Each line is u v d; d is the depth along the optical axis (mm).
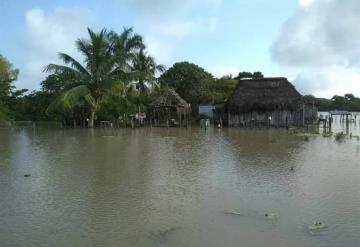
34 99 53062
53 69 39469
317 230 8312
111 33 45750
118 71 41031
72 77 41188
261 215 9352
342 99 107625
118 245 7645
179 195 11227
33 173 14594
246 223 8812
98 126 44688
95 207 10078
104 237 8047
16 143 25516
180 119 44406
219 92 62344
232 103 43562
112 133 34031
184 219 9109
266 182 12820
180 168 15438
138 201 10609
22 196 11227
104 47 40531
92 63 40500
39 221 9031
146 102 47219
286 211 9648
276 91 43688
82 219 9141
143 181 13070
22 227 8648
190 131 36719
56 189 12023
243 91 44219
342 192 11422
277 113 43125
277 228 8477
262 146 23016
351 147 22453
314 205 10117
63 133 34531
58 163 16812
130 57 42125
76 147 22766
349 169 15078
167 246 7582
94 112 42938
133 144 24312
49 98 50188
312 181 12914
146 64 52000
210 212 9617
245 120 43688
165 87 52344
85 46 40781
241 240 7852
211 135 31609
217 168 15398
